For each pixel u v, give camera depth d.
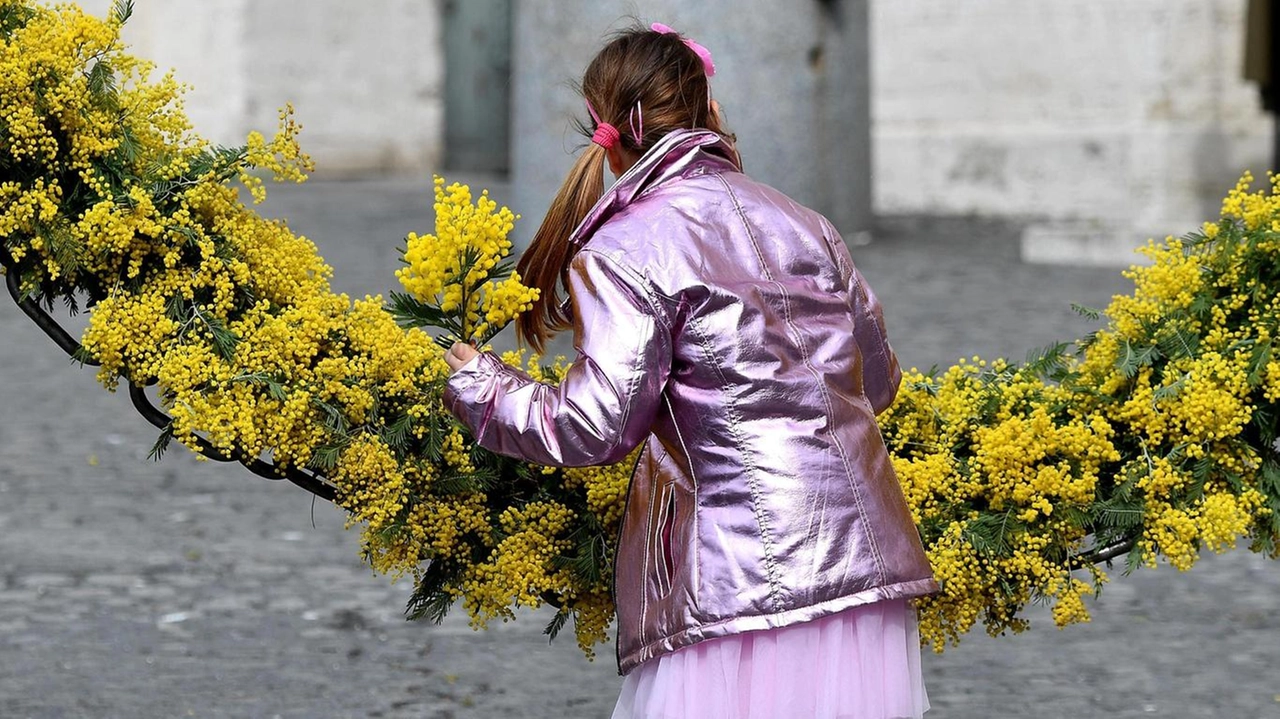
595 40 19.67
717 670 5.11
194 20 33.47
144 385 6.04
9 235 5.97
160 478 13.12
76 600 10.08
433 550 6.14
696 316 5.14
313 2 33.81
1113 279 21.80
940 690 8.82
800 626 5.09
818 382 5.21
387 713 8.34
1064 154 28.77
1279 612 10.21
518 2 20.61
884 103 30.06
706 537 5.12
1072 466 6.43
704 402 5.14
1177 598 10.52
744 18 20.42
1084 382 6.75
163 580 10.53
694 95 5.60
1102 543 6.45
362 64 34.62
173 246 6.06
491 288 5.62
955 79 29.56
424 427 6.07
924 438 6.66
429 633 9.70
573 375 5.12
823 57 21.78
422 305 5.75
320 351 6.12
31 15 6.17
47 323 6.08
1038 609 10.33
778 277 5.34
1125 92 28.34
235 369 5.95
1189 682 8.94
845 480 5.16
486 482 6.09
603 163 5.66
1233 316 6.71
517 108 20.70
